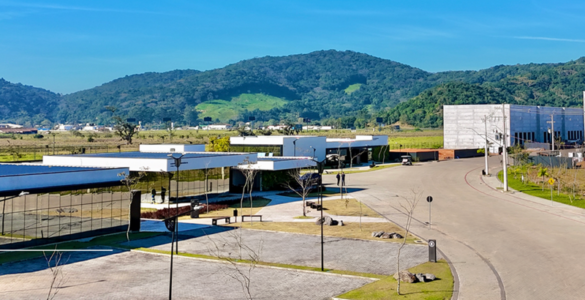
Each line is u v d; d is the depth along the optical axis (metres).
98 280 27.23
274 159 67.62
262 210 50.72
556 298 23.72
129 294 24.86
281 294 24.75
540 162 94.00
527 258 30.97
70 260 31.45
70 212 45.69
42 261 31.09
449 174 85.69
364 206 52.88
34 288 25.69
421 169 95.56
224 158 59.16
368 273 28.05
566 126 167.12
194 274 28.38
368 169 96.31
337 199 58.19
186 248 34.41
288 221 44.44
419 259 31.05
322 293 24.80
